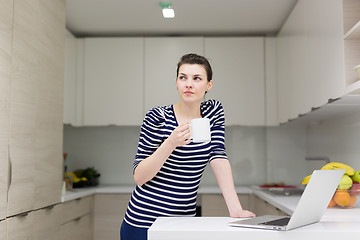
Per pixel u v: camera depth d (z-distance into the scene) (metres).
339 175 1.42
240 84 3.85
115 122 3.84
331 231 1.22
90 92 3.87
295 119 3.23
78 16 3.49
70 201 2.92
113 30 3.87
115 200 3.60
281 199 2.57
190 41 3.88
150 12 3.39
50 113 2.49
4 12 1.89
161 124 1.63
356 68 1.84
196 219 1.46
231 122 3.83
